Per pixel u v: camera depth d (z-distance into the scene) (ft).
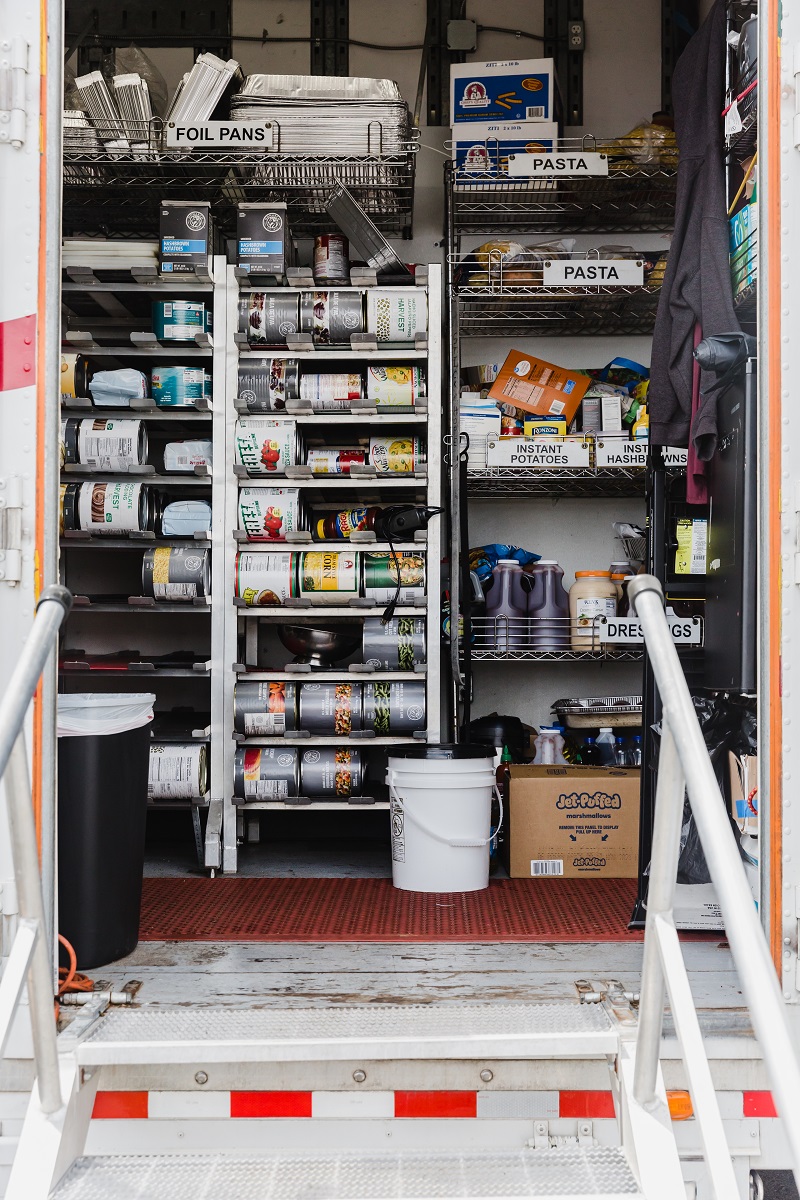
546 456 12.62
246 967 7.13
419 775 9.80
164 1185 4.59
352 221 11.76
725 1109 5.61
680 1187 4.45
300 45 13.87
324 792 11.50
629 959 7.32
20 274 5.78
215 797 11.60
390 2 13.93
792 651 5.73
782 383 5.75
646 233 14.11
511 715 13.92
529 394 13.17
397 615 11.89
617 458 12.62
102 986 6.57
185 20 13.84
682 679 4.00
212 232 12.25
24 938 4.54
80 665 11.80
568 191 12.85
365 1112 5.48
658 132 12.39
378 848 12.62
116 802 7.30
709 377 7.93
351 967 7.13
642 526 14.03
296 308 11.78
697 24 13.97
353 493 12.98
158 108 12.60
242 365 11.91
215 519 11.93
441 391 12.03
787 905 5.69
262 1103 5.49
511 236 14.08
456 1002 6.22
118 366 12.75
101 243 11.81
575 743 13.26
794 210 5.75
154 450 13.88
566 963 7.22
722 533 8.07
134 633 13.85
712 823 3.63
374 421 11.95
